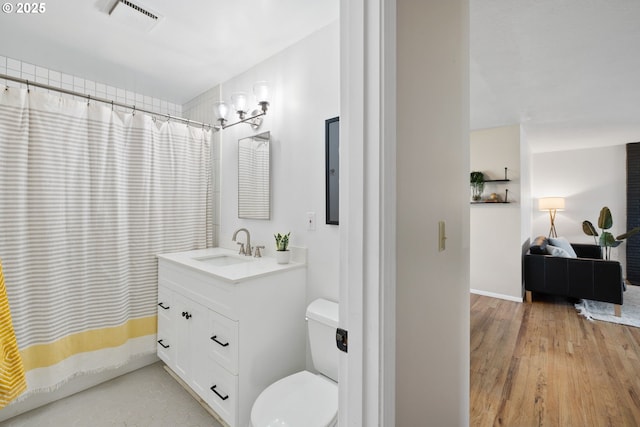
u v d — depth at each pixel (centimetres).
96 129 189
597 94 278
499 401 183
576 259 331
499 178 388
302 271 177
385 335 65
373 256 65
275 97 200
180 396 183
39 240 167
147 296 212
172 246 225
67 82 228
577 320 311
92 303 188
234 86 233
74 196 181
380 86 64
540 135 436
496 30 182
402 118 77
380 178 64
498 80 249
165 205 222
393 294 68
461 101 126
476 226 404
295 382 139
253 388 151
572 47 200
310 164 178
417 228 87
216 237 257
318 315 148
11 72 205
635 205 471
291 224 189
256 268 166
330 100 168
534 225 560
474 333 281
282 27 172
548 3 157
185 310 183
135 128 207
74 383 185
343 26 70
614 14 166
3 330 139
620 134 427
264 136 207
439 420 105
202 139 244
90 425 159
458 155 123
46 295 169
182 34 179
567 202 533
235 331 145
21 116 162
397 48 74
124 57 204
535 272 356
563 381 203
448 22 110
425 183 92
